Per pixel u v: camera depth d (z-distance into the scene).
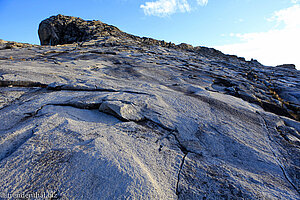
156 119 4.41
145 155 2.94
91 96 5.42
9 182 2.16
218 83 11.88
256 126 4.95
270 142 4.12
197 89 8.77
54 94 5.68
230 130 4.42
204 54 38.50
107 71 11.37
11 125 3.67
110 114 4.53
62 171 2.36
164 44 42.12
